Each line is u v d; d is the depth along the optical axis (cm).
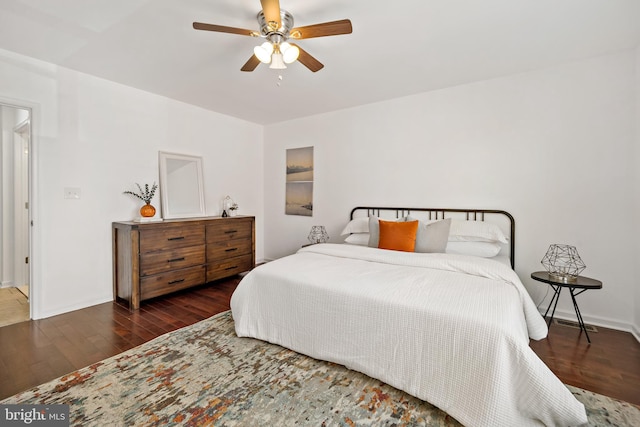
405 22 194
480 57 243
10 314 266
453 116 308
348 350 174
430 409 146
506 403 124
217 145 406
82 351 202
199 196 380
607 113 240
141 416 141
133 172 318
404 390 152
